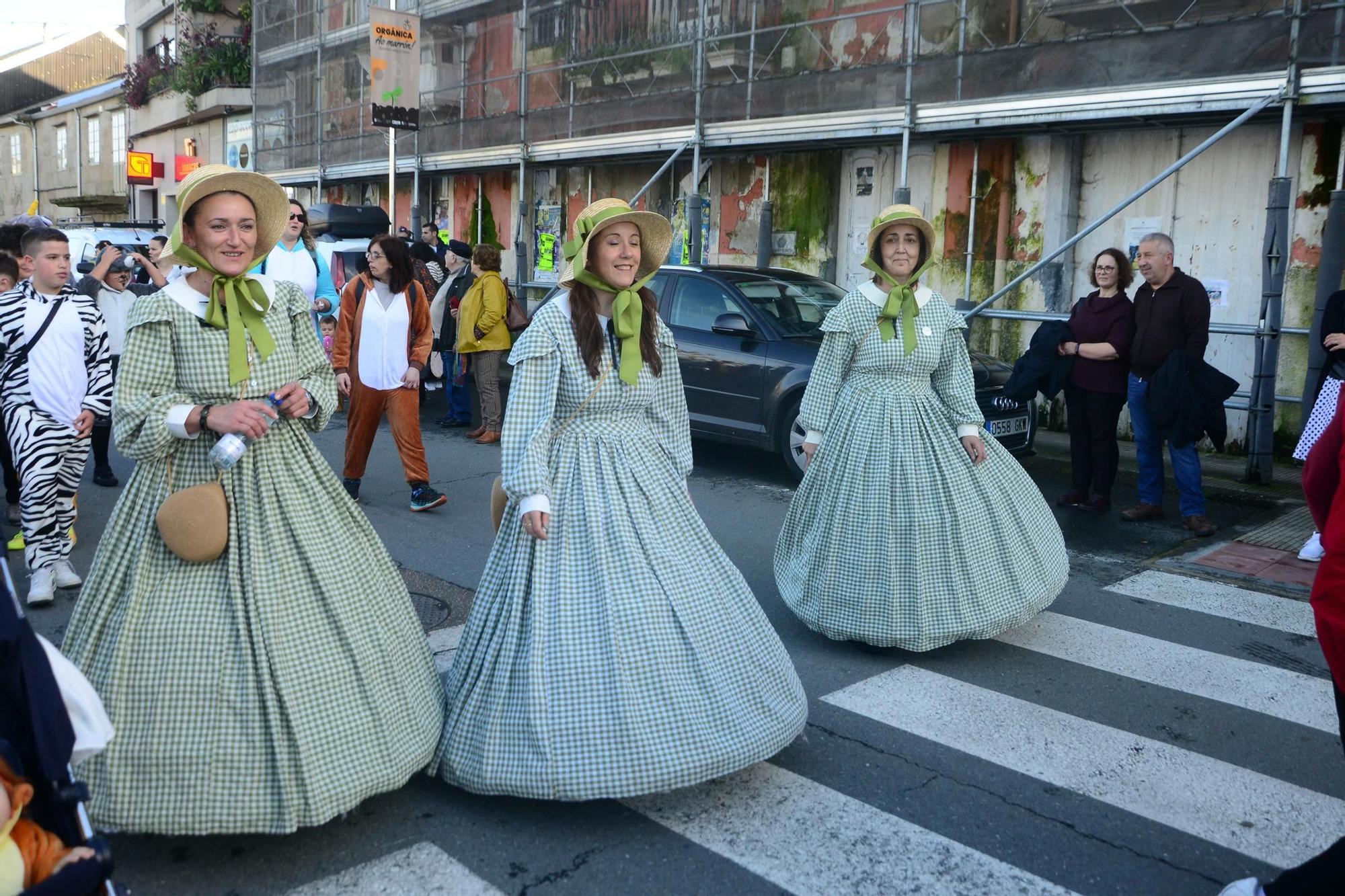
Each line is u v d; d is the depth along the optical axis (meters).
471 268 10.85
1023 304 10.84
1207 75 8.53
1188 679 4.70
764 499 7.91
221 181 3.08
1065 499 7.69
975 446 4.77
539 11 14.68
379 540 3.43
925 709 4.32
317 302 9.60
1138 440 7.30
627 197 14.75
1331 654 2.63
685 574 3.44
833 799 3.57
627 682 3.22
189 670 2.94
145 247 14.22
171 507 2.99
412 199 18.75
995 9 10.14
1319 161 9.01
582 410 3.53
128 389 3.09
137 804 2.88
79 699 2.30
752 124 11.57
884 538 4.67
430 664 3.46
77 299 5.62
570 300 3.55
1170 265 7.05
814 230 12.48
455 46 16.41
